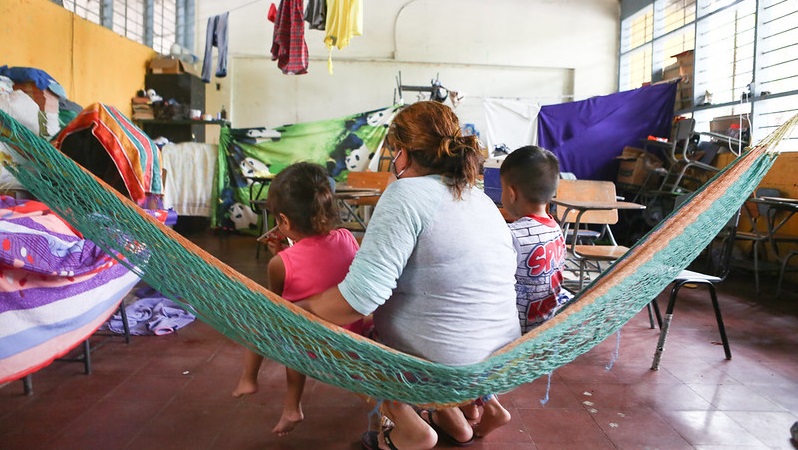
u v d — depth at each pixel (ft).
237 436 5.88
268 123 25.17
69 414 6.26
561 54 25.44
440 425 5.90
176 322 9.57
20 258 4.95
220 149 21.90
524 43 25.35
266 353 3.94
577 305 4.00
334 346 3.65
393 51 25.16
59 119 12.51
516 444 5.89
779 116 16.26
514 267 4.51
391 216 3.86
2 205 6.28
